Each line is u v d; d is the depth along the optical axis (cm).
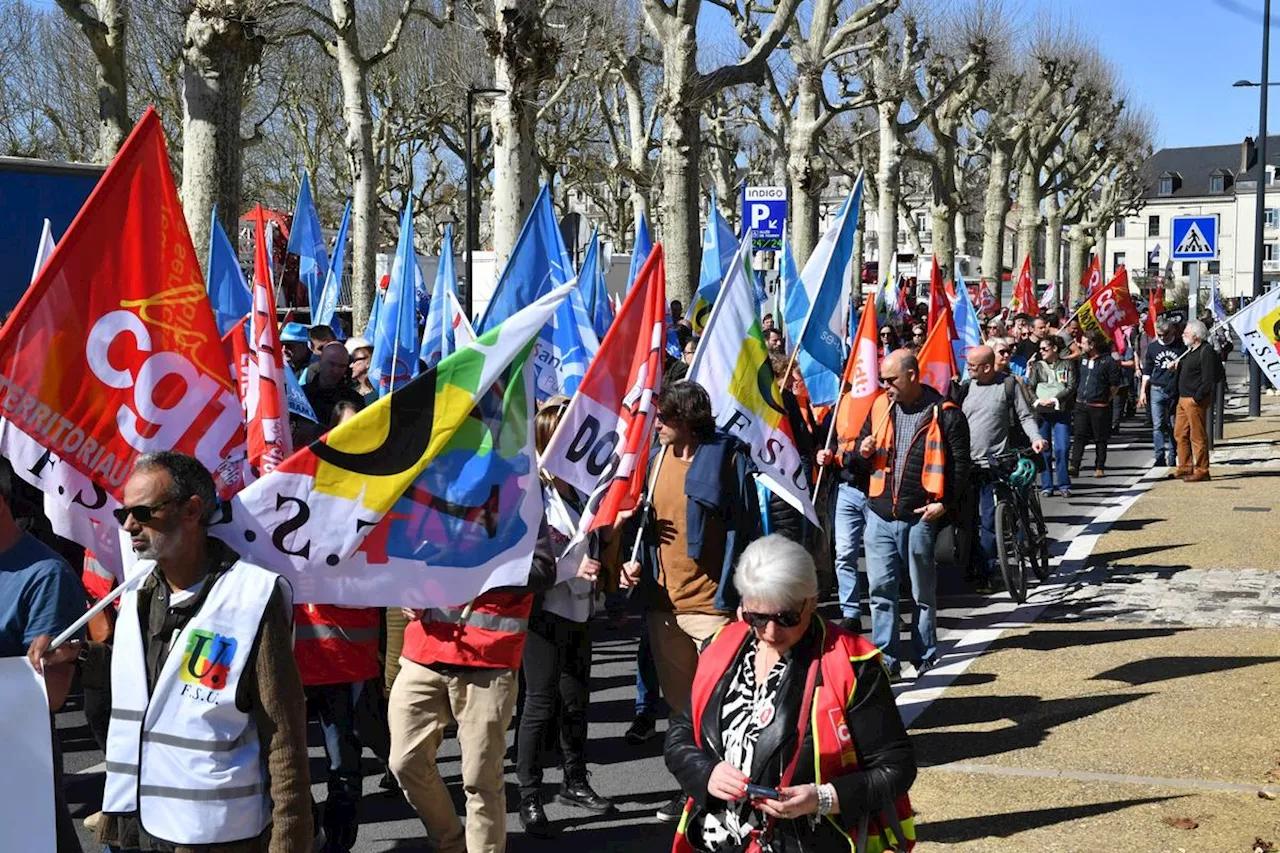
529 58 1461
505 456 438
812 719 325
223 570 338
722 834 335
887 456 767
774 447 635
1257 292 2414
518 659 479
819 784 323
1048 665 801
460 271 2817
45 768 321
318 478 409
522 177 1476
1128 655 812
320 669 517
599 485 590
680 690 595
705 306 1223
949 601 1017
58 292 394
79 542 417
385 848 556
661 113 2014
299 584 409
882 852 330
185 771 328
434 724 482
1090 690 739
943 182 3838
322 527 410
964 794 583
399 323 967
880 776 324
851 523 800
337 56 2478
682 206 1972
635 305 596
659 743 707
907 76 3073
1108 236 12431
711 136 4175
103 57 1973
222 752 330
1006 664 809
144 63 3438
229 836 330
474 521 433
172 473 332
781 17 1948
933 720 699
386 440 417
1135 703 707
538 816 568
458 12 2850
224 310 940
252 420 596
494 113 1483
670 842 563
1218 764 605
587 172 4212
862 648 332
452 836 496
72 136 3978
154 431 413
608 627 983
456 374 427
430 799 489
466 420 429
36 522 741
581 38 2712
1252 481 1611
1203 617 914
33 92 3900
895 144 3089
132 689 336
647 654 699
